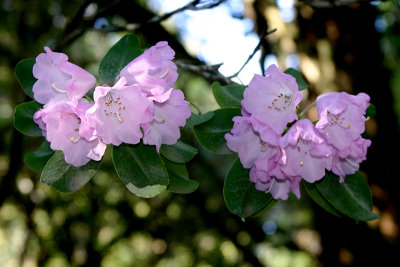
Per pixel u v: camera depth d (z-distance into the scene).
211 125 0.51
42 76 0.45
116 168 0.47
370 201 0.51
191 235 1.71
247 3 0.96
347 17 1.03
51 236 1.57
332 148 0.47
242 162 0.49
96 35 1.38
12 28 1.38
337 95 0.47
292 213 1.79
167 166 0.51
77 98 0.44
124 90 0.43
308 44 1.04
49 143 0.52
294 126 0.46
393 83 1.44
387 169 1.02
